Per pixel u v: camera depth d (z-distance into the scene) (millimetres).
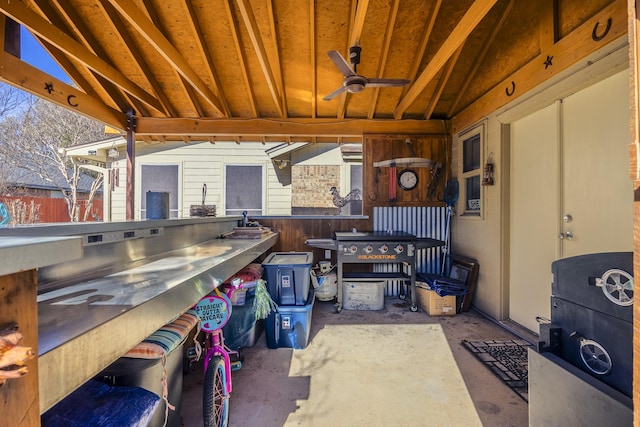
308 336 3221
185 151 7711
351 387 2400
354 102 5188
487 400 2232
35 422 655
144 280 1546
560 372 1354
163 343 1461
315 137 6414
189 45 4254
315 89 4793
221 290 2686
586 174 2688
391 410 2127
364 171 5277
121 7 2529
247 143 7797
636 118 749
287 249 5273
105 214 7637
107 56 4348
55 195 10664
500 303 3754
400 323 3795
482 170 4164
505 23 3631
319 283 4547
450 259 4957
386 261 4250
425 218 5223
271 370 2660
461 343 3193
